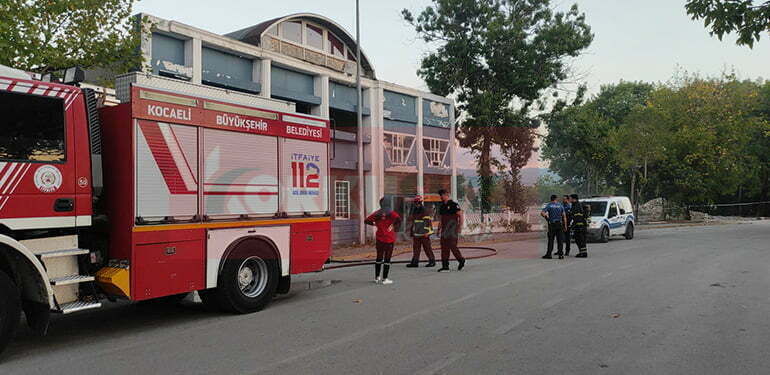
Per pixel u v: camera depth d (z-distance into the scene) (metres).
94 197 5.95
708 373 4.40
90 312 7.62
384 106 20.75
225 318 6.98
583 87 24.97
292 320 6.74
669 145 36.56
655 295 8.08
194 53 13.70
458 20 24.30
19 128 5.26
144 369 4.73
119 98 6.38
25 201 5.24
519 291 8.57
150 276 6.09
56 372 4.70
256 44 16.11
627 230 20.94
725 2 7.73
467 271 11.37
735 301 7.57
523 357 4.91
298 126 8.12
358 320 6.62
